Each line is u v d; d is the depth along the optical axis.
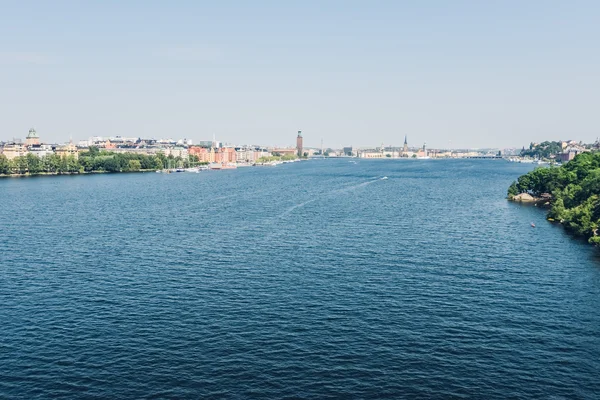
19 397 68.88
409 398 69.00
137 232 178.75
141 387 71.25
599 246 153.00
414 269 127.62
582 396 69.50
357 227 187.75
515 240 163.38
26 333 88.12
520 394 70.00
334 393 70.00
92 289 111.75
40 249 151.00
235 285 114.31
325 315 96.12
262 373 74.88
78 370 75.75
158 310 98.75
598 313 97.56
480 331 89.12
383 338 86.19
